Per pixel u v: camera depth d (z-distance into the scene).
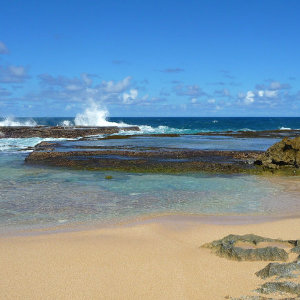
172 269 6.94
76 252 7.82
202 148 29.81
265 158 20.59
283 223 10.02
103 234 9.12
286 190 14.76
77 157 23.31
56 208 11.87
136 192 14.27
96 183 16.05
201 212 11.39
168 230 9.41
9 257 7.54
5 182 16.27
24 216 10.94
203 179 17.06
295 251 7.43
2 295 5.93
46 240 8.64
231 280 6.44
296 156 19.89
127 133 58.06
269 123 130.38
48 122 106.88
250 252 7.30
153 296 5.93
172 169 19.36
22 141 40.38
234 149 29.06
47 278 6.55
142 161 21.53
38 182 16.27
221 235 8.97
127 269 6.94
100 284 6.33
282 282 6.05
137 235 9.02
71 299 5.82
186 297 5.89
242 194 13.98
